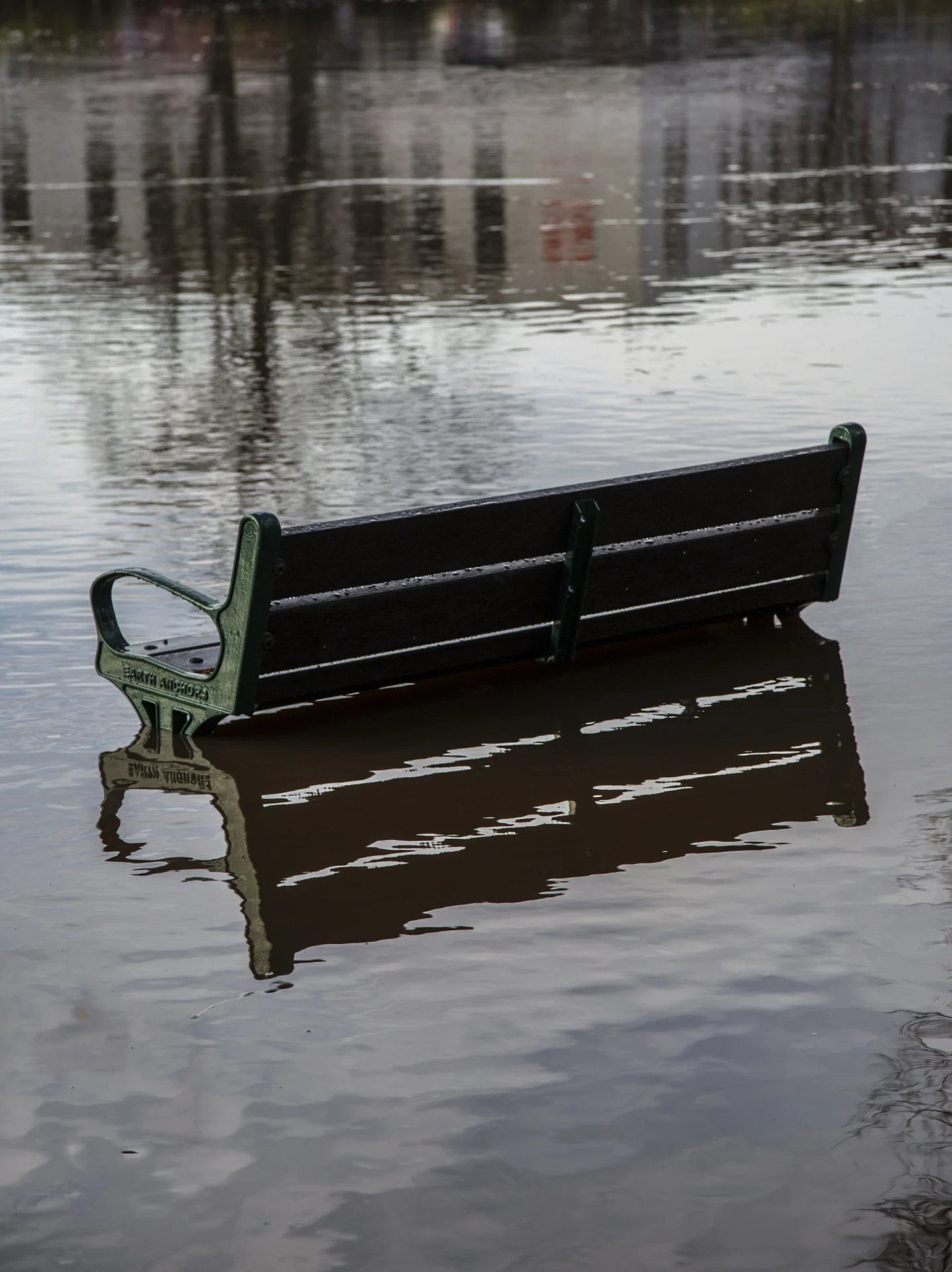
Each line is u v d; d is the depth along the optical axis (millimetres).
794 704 19750
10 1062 12125
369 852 15797
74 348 45812
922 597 23609
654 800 16938
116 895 14938
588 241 62062
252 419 36875
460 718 19625
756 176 78938
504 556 20016
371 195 74750
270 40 161000
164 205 73750
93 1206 10453
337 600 18844
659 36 158875
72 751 18688
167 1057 12156
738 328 45594
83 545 27281
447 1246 9992
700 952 13578
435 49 150125
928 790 16922
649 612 21531
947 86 114875
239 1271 9820
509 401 37750
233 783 17656
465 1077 11797
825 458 22125
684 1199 10359
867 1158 10719
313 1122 11289
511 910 14484
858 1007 12609
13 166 88625
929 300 48812
